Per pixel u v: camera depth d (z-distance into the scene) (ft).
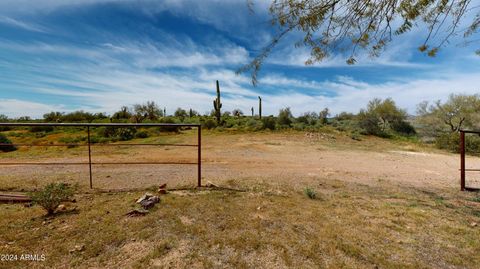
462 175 16.20
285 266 7.42
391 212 11.68
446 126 65.36
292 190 15.01
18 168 21.24
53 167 21.74
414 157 32.86
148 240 8.70
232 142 43.14
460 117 62.75
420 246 8.73
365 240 9.02
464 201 13.75
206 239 8.83
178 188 14.90
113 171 20.03
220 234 9.18
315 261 7.68
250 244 8.55
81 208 11.28
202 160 26.22
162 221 10.11
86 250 8.03
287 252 8.12
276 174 19.79
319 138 50.75
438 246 8.76
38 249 8.04
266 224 10.05
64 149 34.45
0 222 9.77
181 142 41.93
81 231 9.18
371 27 9.93
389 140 55.62
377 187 16.46
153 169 21.04
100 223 9.79
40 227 9.42
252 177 18.33
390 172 21.99
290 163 25.45
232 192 14.14
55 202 10.68
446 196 14.71
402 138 60.03
